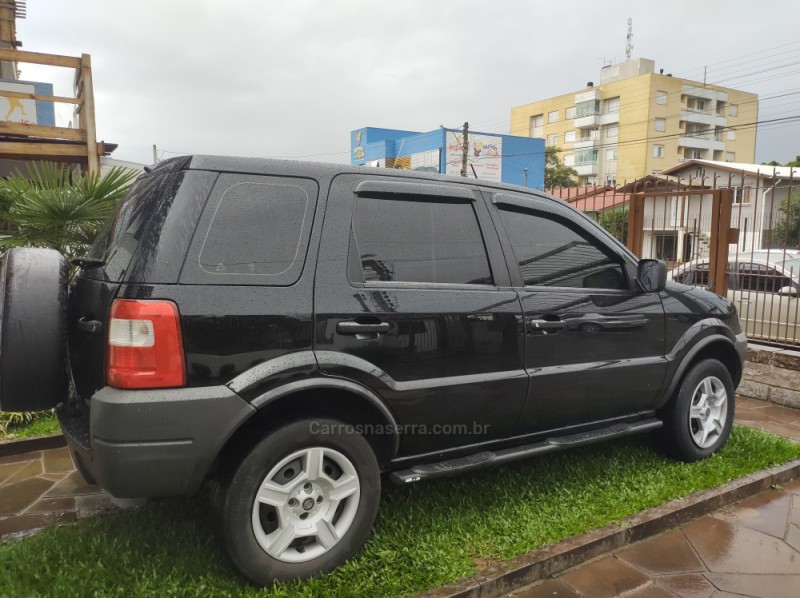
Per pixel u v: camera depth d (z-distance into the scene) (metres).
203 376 2.39
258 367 2.48
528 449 3.36
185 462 2.37
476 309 3.08
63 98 7.87
